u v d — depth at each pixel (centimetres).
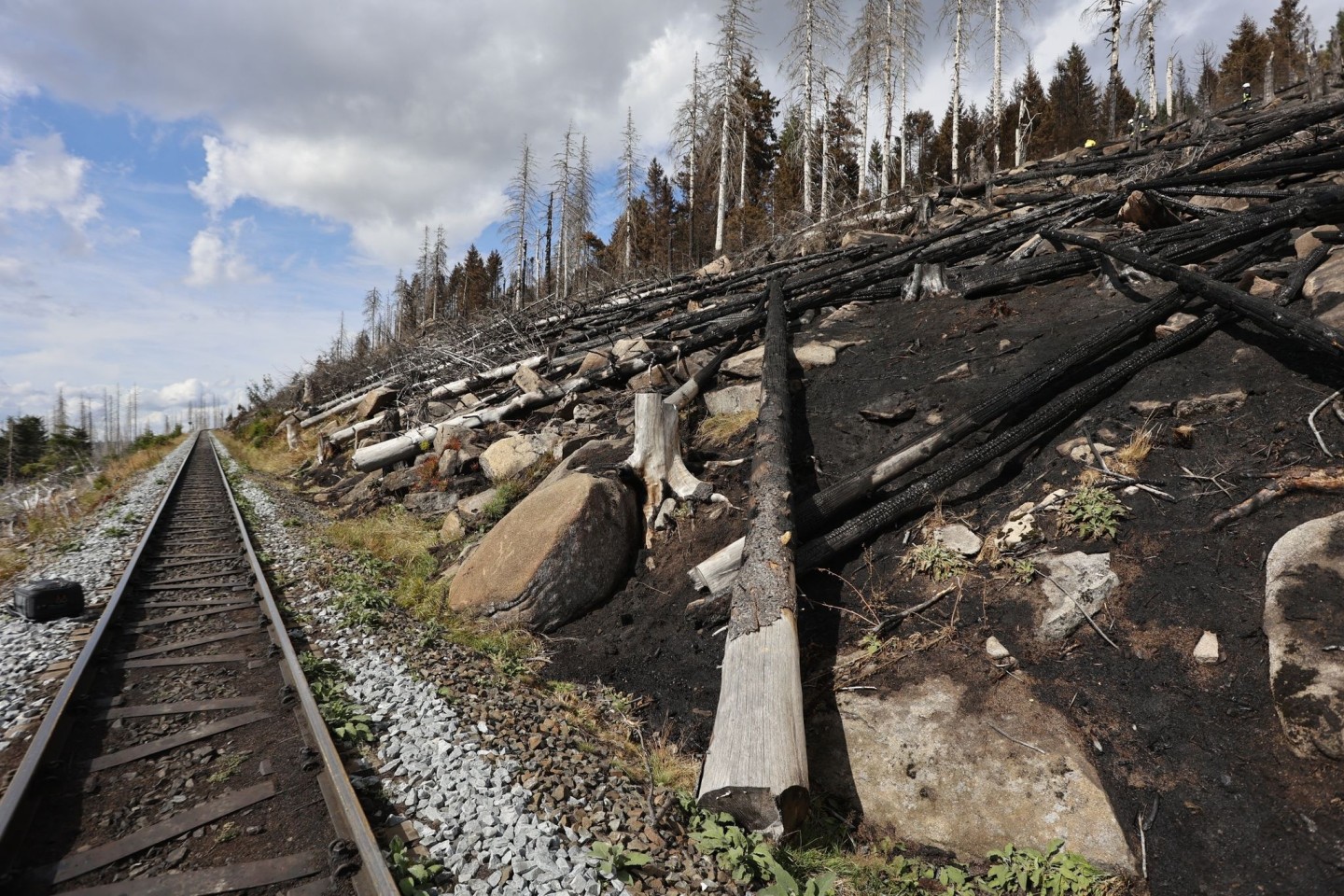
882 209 1950
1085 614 438
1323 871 298
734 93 3038
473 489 1106
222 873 303
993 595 484
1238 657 382
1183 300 677
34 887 293
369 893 288
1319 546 389
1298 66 3416
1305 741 331
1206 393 564
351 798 338
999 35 2639
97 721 440
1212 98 3634
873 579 550
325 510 1336
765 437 652
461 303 5947
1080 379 666
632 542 732
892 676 458
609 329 1648
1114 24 2600
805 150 2825
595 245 4703
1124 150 1912
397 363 2375
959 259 1180
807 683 477
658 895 314
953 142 2653
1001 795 369
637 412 768
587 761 422
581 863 318
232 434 4612
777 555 502
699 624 587
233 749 409
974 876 348
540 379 1343
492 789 371
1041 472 575
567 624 661
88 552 941
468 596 687
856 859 367
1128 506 497
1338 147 1009
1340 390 498
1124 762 368
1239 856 318
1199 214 994
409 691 483
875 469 611
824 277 1265
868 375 856
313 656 536
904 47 2952
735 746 380
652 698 533
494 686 521
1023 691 416
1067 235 950
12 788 338
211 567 832
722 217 2956
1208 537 452
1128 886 326
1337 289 588
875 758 410
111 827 337
